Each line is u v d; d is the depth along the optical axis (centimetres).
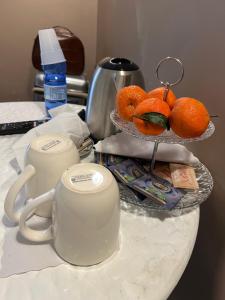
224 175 74
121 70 78
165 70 98
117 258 51
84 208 43
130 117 64
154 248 54
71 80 138
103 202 44
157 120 57
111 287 46
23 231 50
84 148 78
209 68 75
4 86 177
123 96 64
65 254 48
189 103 57
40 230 54
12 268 48
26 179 52
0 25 161
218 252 80
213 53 73
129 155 70
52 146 55
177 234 57
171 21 91
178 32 88
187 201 62
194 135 58
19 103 112
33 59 147
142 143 72
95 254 48
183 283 101
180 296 104
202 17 76
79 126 77
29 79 178
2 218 57
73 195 43
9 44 167
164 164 71
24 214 48
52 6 162
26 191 58
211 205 81
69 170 47
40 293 45
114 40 144
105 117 81
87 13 168
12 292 45
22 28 164
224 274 78
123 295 45
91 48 178
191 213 63
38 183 54
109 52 153
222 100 71
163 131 61
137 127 60
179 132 58
